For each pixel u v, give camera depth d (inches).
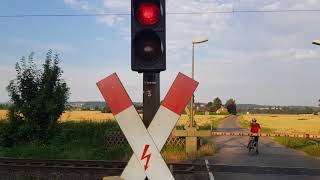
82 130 1095.0
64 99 1008.2
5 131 972.6
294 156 877.2
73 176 485.4
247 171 618.5
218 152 954.1
